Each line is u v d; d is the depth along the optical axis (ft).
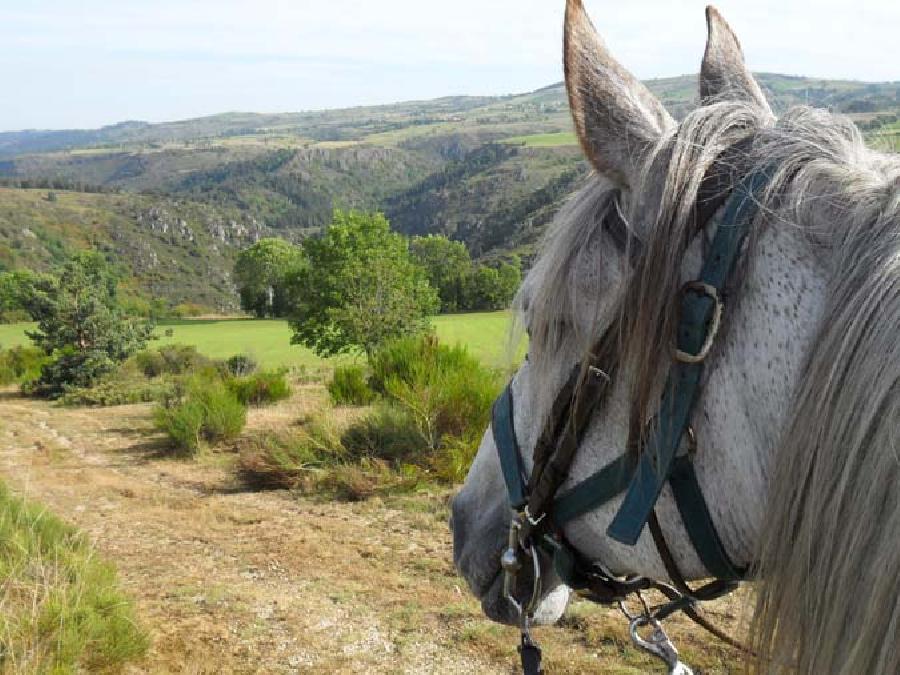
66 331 66.95
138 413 48.96
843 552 3.11
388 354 38.75
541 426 4.51
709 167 3.73
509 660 13.42
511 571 4.80
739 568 3.81
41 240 445.37
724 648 12.75
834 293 3.32
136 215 542.57
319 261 84.84
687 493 3.71
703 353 3.49
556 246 4.14
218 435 34.58
